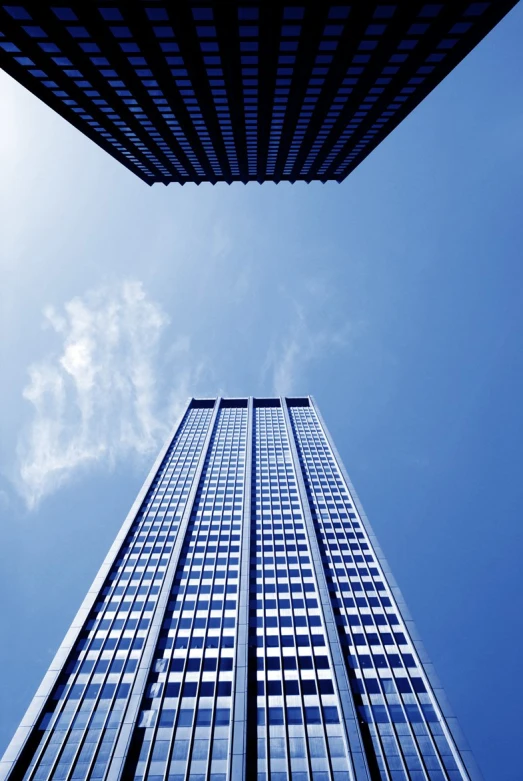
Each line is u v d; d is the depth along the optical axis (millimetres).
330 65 29328
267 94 33750
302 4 22250
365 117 38875
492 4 22734
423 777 29625
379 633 43188
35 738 32344
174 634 42938
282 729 33125
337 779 29625
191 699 35500
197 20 23516
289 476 79438
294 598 48531
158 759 30766
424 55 28188
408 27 24812
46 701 35156
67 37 25047
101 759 30703
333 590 49906
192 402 118875
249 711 34625
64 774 29766
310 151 47344
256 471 81250
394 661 39656
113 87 32031
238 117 37844
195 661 39438
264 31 24812
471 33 25625
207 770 30000
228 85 31875
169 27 24250
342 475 78250
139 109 36219
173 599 48250
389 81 31953
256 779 29781
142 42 25703
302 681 37406
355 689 36625
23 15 22672
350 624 44500
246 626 43531
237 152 46562
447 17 23844
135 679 37188
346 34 25391
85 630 43719
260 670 38750
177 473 80750
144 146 46000
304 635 42969
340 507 68938
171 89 32281
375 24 24391
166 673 38094
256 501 70750
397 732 32750
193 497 71062
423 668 38219
